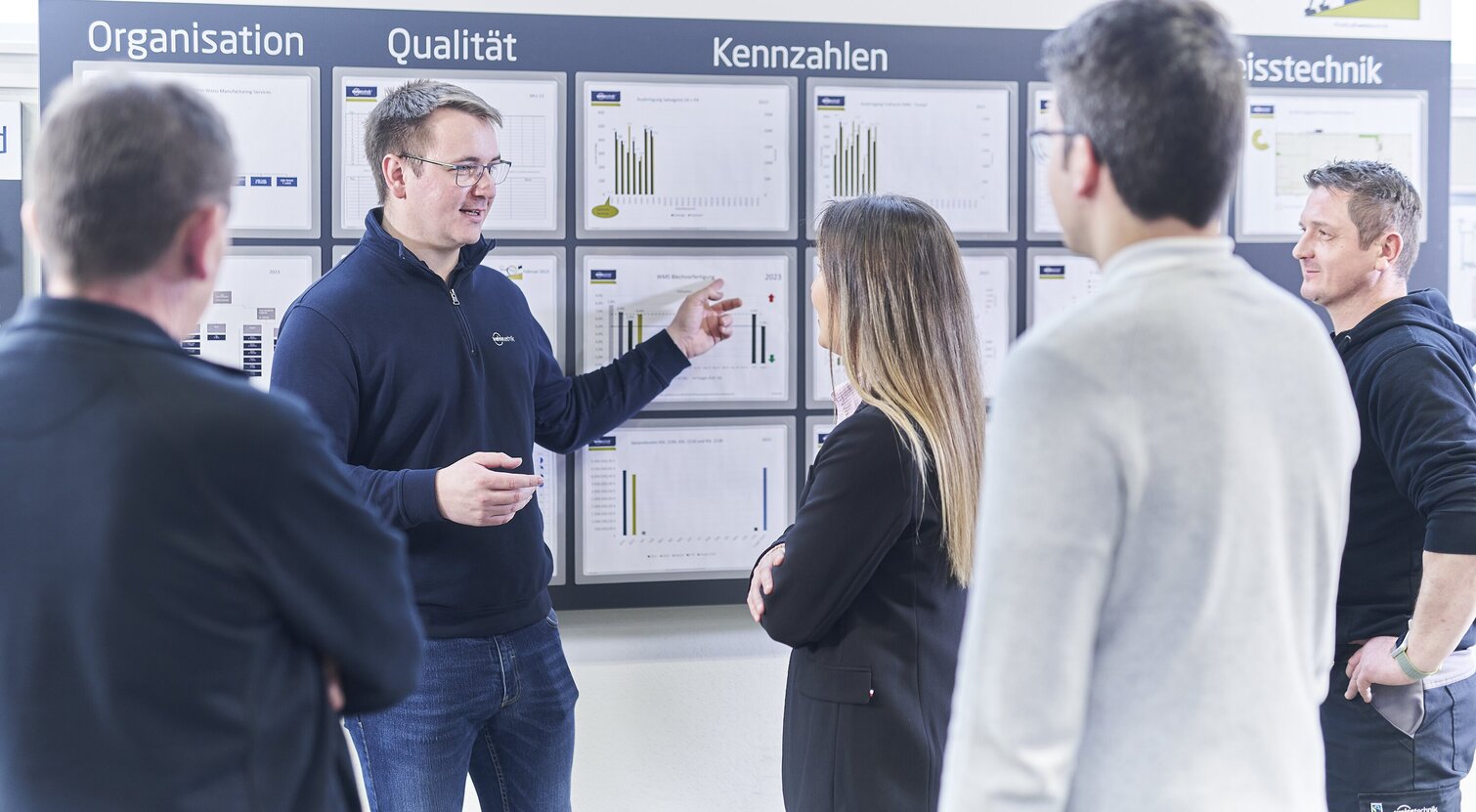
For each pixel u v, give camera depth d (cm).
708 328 245
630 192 245
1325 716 200
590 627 249
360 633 109
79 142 97
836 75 250
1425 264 270
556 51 240
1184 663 93
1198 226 97
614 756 252
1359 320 203
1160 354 92
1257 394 95
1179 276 95
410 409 197
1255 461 94
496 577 202
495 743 214
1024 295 260
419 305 199
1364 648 191
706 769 255
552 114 241
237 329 234
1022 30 256
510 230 241
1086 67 96
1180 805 92
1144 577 93
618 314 246
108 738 96
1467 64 282
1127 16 95
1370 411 190
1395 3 266
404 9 235
